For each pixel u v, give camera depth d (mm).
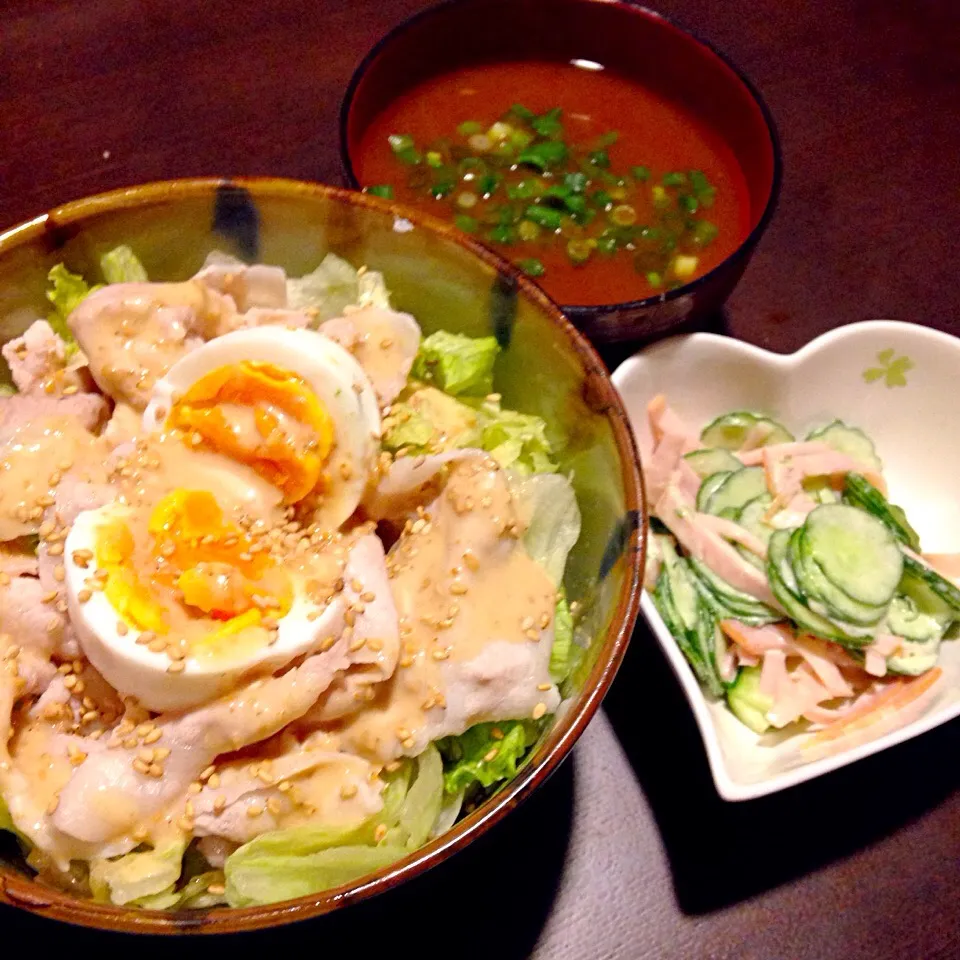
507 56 404
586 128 399
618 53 397
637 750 302
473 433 285
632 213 380
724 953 281
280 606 251
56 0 406
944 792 303
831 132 411
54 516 260
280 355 269
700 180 385
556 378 277
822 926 285
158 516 255
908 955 283
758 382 350
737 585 327
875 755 307
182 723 244
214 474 266
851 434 355
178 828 243
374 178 380
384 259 289
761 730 311
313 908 216
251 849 240
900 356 349
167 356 277
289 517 266
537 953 279
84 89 387
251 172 376
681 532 334
